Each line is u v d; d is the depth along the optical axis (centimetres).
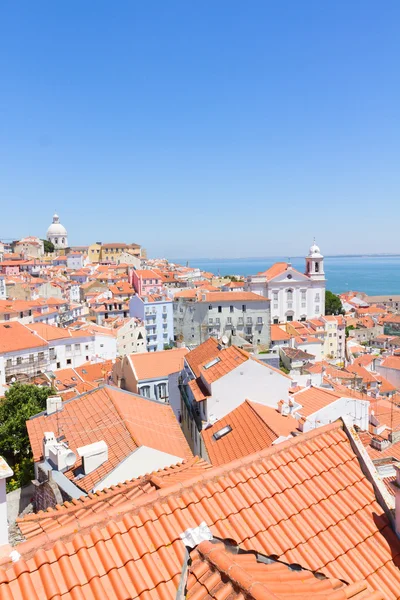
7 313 9238
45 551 845
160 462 2127
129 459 2045
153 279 15875
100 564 838
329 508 1084
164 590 806
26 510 2175
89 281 17312
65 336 8369
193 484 1058
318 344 11544
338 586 878
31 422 2708
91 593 785
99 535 888
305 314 13550
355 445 1259
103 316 13225
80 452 2062
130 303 12231
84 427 2491
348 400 3397
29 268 18338
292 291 13438
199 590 791
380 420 3912
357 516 1082
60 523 1222
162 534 925
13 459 3203
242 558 902
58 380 6203
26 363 7031
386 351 11700
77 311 12656
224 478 1101
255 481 1112
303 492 1113
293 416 3056
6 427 3219
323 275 13588
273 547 951
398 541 1038
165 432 2519
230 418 3064
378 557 996
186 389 3900
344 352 12588
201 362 3794
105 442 2234
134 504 976
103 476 2006
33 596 757
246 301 11306
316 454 1233
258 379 3167
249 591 751
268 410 3048
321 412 3303
